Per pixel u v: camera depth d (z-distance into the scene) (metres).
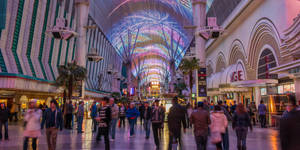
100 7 44.28
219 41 44.31
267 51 25.62
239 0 28.16
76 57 29.47
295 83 16.27
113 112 9.62
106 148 6.24
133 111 10.92
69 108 14.21
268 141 9.03
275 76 22.94
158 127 7.48
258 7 26.19
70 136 10.61
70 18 34.19
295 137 2.63
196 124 5.80
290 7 20.36
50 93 24.80
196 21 30.61
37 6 25.77
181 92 47.94
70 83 19.75
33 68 24.03
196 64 26.95
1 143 8.41
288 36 17.75
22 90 20.39
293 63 13.81
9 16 21.48
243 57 33.28
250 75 30.78
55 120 6.16
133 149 7.47
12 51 21.91
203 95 27.80
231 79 34.47
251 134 11.12
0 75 17.80
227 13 33.38
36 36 25.81
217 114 5.86
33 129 5.83
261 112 14.27
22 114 21.47
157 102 7.64
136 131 13.17
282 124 2.75
